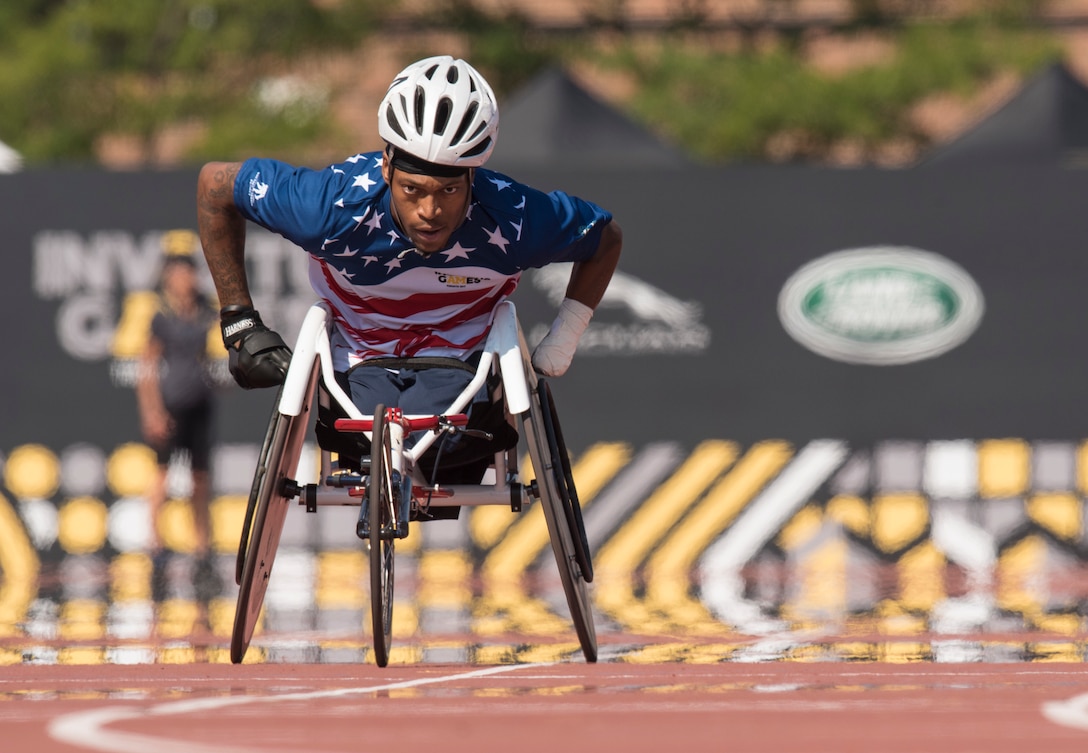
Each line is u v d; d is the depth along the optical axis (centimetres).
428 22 6731
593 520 3170
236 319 1580
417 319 1573
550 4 7038
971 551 3170
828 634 2073
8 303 3173
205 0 6025
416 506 1582
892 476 3172
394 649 1894
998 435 3169
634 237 3167
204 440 3170
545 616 2389
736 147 6081
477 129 1443
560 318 1652
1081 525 3169
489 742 1119
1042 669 1633
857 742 1123
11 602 2558
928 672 1602
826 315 3170
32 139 5866
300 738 1137
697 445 3175
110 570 3053
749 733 1166
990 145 3806
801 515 3175
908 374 3173
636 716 1253
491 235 1514
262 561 1572
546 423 1605
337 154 6300
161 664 1705
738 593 2766
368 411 1543
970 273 3175
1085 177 3169
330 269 1555
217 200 1553
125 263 3177
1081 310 3166
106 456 3186
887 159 6359
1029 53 6047
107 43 6078
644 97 6131
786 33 6812
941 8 6575
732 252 3170
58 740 1127
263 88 6269
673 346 3172
